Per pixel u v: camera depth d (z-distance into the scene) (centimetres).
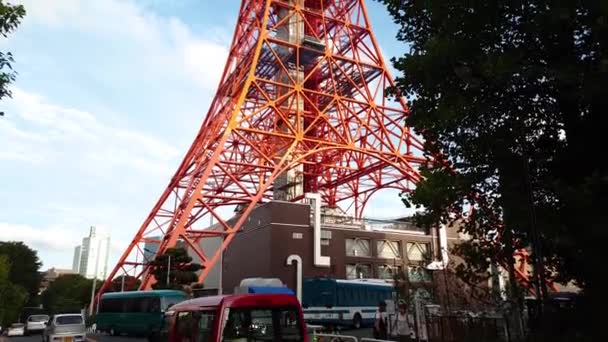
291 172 5938
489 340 1512
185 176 5366
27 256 8656
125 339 3553
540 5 1193
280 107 5084
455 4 1332
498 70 1180
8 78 1070
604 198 1093
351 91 5616
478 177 1377
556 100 1280
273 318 1041
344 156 6122
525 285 1597
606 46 1108
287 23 5603
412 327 1956
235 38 5884
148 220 5216
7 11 1049
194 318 1086
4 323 5325
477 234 1432
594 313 1132
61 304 10619
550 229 1216
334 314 3591
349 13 5572
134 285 5538
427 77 1416
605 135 1209
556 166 1307
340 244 4950
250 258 4859
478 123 1337
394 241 5278
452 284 1819
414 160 5381
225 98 5609
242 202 4984
